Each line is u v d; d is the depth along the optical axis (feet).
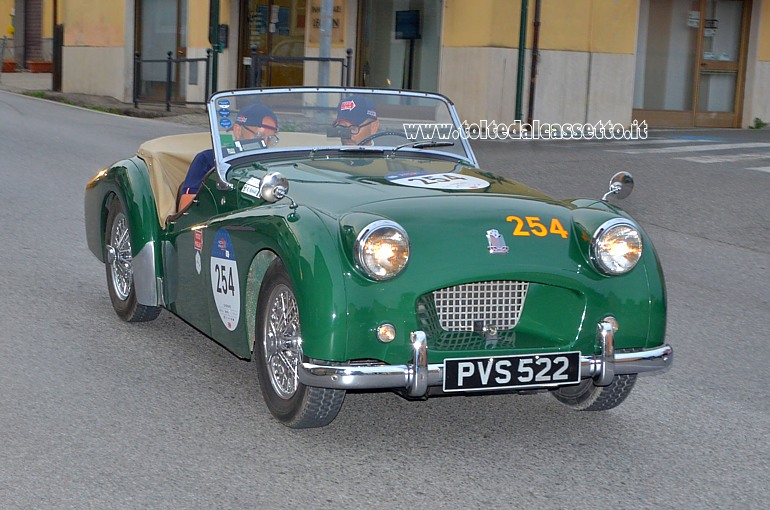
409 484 13.44
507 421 16.14
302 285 13.89
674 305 24.45
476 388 14.02
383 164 17.95
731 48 73.20
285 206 15.03
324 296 13.69
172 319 21.66
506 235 14.47
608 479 13.87
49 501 12.52
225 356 19.12
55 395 16.51
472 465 14.20
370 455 14.44
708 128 72.43
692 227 33.65
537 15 62.44
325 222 14.24
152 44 79.87
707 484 13.83
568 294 14.70
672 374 19.07
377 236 13.60
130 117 66.08
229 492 12.98
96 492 12.84
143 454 14.16
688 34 71.10
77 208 33.27
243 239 15.64
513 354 14.17
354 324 13.69
